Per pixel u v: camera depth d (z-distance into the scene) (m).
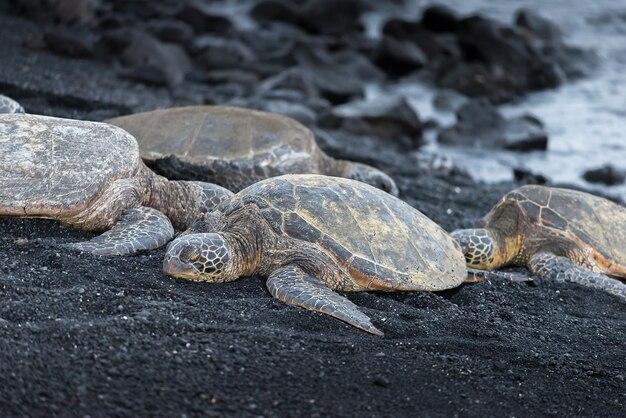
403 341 8.88
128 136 11.54
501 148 26.33
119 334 7.93
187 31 35.12
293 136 14.95
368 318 9.06
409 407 7.60
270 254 10.10
